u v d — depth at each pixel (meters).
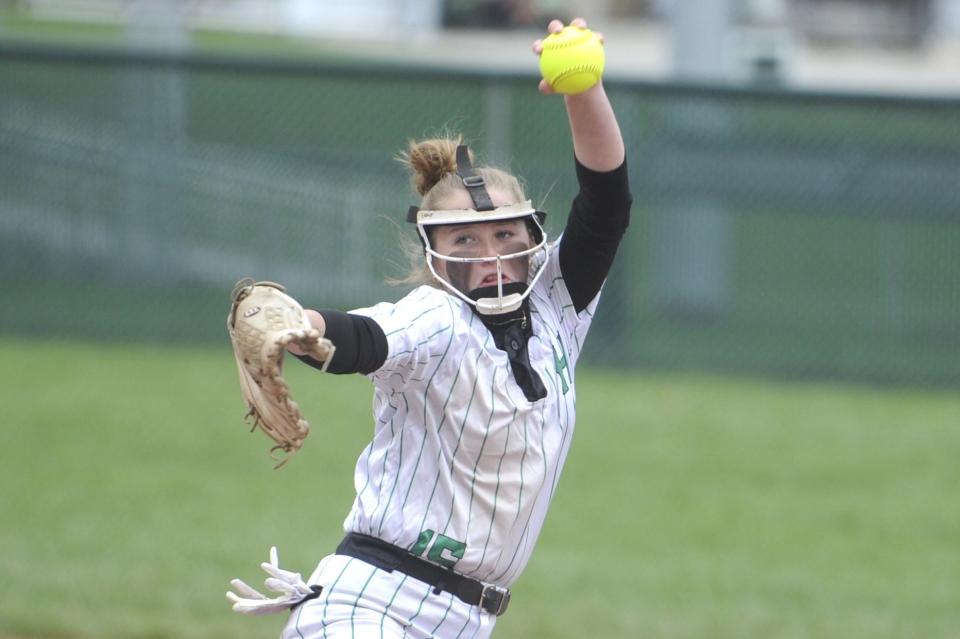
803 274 44.12
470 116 45.16
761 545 27.17
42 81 44.78
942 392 43.72
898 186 43.59
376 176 44.75
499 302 10.90
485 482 10.88
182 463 31.94
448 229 11.16
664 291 44.16
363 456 11.32
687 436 36.41
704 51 51.75
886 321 44.00
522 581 24.25
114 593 22.44
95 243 45.09
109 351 44.03
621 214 11.79
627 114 43.53
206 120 45.12
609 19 87.88
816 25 86.00
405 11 81.12
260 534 26.53
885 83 76.69
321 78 43.69
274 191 45.03
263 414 9.80
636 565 25.55
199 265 45.19
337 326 9.86
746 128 44.19
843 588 24.39
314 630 10.83
